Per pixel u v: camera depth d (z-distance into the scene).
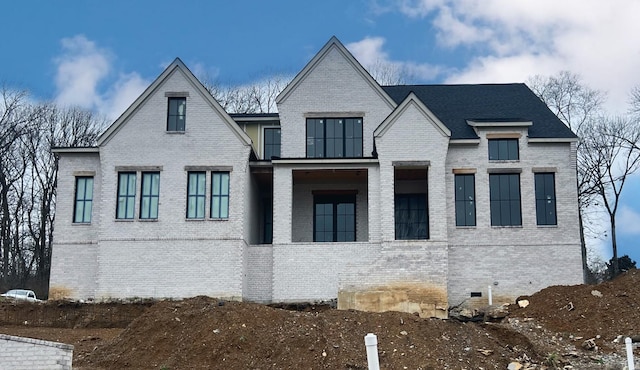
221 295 32.25
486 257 34.19
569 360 21.73
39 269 54.31
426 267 32.28
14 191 56.56
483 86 40.88
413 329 21.97
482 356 21.16
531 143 35.12
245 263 33.31
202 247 32.78
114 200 33.41
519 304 27.78
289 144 35.66
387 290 32.12
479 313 30.00
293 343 21.02
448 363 20.41
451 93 40.31
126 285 32.56
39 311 31.38
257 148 38.50
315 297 32.75
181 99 34.38
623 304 25.36
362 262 32.94
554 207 34.72
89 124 62.66
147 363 21.38
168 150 33.81
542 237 34.28
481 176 35.00
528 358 21.56
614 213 47.41
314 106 36.00
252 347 21.11
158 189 33.59
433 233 32.78
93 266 33.78
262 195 38.03
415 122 34.06
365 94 36.06
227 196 33.38
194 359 21.00
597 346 23.12
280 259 33.22
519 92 39.91
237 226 32.84
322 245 33.25
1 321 30.81
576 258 34.00
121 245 32.97
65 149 34.69
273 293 32.88
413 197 36.44
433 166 33.66
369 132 35.75
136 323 23.30
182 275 32.56
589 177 48.56
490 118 37.06
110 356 21.89
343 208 36.44
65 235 34.19
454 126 36.59
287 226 33.56
